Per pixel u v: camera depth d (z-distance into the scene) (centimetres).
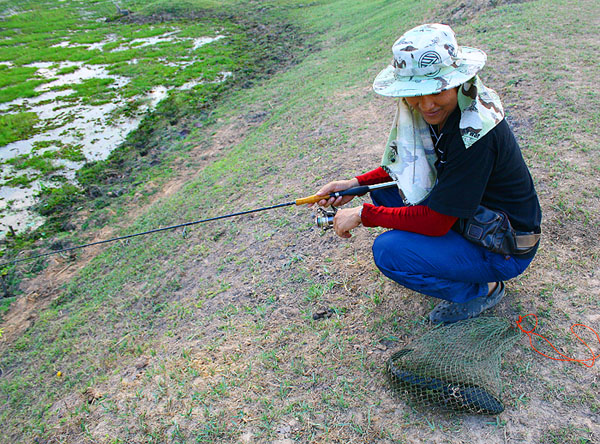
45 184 881
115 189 834
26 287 647
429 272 266
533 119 524
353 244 400
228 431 269
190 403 295
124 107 1162
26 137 1065
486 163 232
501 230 250
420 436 243
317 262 396
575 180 404
